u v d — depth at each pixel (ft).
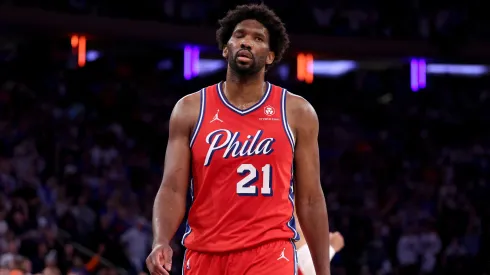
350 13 89.81
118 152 76.02
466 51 88.53
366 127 95.30
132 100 86.74
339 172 84.28
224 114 17.93
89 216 60.34
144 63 91.91
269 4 87.40
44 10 75.05
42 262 49.78
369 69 99.55
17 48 86.28
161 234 17.40
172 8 84.99
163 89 90.99
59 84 84.17
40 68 85.30
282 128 17.84
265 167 17.58
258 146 17.61
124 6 83.15
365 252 68.39
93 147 75.05
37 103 79.71
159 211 17.70
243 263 17.38
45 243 51.11
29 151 69.67
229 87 18.21
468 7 91.09
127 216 61.62
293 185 18.54
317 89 97.04
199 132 17.84
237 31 18.20
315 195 18.31
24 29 74.54
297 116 18.12
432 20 89.71
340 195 80.23
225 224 17.49
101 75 87.66
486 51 88.69
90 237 56.18
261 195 17.51
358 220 71.97
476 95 100.01
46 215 58.44
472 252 74.54
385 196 80.33
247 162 17.56
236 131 17.75
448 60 89.71
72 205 62.54
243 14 18.40
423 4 90.84
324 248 18.33
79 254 53.78
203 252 17.65
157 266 16.70
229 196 17.51
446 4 90.79
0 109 76.38
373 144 90.79
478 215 80.79
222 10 85.97
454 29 89.15
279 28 18.47
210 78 93.09
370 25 90.12
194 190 17.99
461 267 71.00
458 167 88.43
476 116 98.12
